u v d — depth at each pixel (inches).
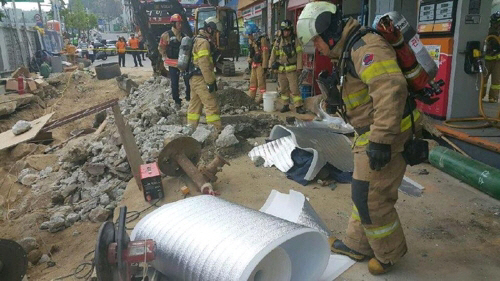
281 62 369.7
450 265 133.8
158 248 114.6
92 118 504.1
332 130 278.7
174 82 378.0
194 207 125.3
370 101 112.5
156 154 243.8
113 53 1595.7
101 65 738.8
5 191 301.4
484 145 205.9
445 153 211.2
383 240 120.6
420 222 163.5
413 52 108.3
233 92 396.5
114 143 293.9
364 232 131.1
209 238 106.9
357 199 117.6
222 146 252.1
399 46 105.7
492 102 321.4
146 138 287.7
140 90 538.3
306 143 224.7
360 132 116.5
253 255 96.2
